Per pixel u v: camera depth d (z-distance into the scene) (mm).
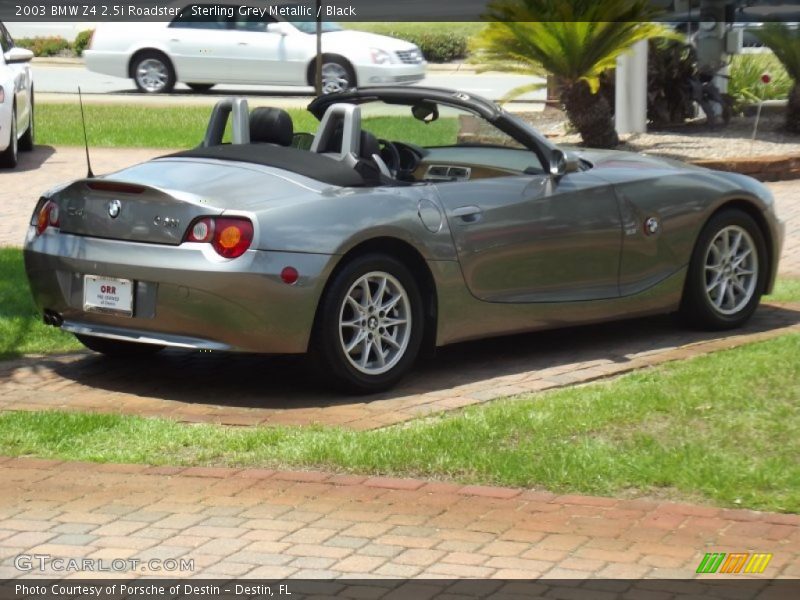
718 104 20484
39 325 9562
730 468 6246
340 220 7715
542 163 8727
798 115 19969
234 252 7504
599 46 17922
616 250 8984
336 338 7746
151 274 7648
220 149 8477
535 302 8648
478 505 5922
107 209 7891
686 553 5383
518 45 18203
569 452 6496
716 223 9430
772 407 7203
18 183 16875
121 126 22469
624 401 7352
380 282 7934
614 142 18719
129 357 8945
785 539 5512
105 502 6016
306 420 7418
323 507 5922
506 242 8445
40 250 8203
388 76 27000
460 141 8719
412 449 6555
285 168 8078
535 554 5391
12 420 7191
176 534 5645
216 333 7633
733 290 9695
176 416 7516
